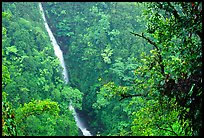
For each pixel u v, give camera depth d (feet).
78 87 141.59
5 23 128.26
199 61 16.71
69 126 110.52
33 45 132.46
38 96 112.47
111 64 136.15
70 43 160.04
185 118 17.49
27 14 150.10
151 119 25.49
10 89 103.35
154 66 22.53
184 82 17.95
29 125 93.97
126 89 25.08
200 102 16.08
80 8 166.40
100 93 123.95
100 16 156.25
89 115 131.75
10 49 118.73
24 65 120.26
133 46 136.36
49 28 167.22
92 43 148.25
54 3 171.53
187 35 17.74
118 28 146.72
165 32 19.39
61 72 140.36
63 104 122.11
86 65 143.02
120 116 117.19
